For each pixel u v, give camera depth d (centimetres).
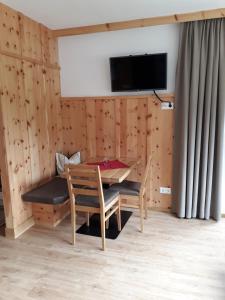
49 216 332
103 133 388
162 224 337
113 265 254
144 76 347
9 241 301
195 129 330
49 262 260
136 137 374
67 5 283
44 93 360
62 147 410
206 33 312
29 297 214
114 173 308
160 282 229
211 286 224
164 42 345
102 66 378
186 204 348
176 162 354
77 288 224
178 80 336
